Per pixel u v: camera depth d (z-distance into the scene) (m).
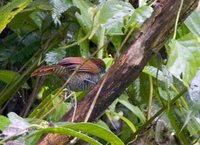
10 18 3.52
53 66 3.66
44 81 4.07
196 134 4.02
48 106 3.67
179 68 3.47
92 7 3.82
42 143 3.41
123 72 3.47
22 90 4.27
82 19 3.85
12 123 3.32
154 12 3.47
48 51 4.02
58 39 4.04
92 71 3.65
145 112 4.14
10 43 4.26
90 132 3.34
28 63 4.06
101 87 3.47
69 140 3.42
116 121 4.29
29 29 4.16
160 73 3.89
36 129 3.36
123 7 3.64
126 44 3.78
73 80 3.65
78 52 4.02
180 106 3.96
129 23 3.61
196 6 3.46
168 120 4.02
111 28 3.62
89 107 3.47
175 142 4.05
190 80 3.49
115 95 3.48
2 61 4.28
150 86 3.92
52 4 3.85
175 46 3.47
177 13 3.46
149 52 3.47
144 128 3.90
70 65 3.65
